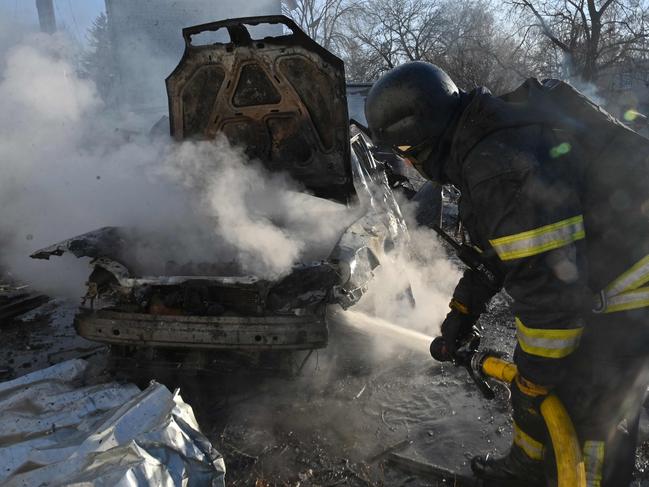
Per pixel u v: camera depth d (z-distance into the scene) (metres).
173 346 2.83
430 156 1.72
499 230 1.48
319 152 4.04
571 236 1.45
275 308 2.79
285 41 3.67
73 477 1.86
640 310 1.62
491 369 1.91
